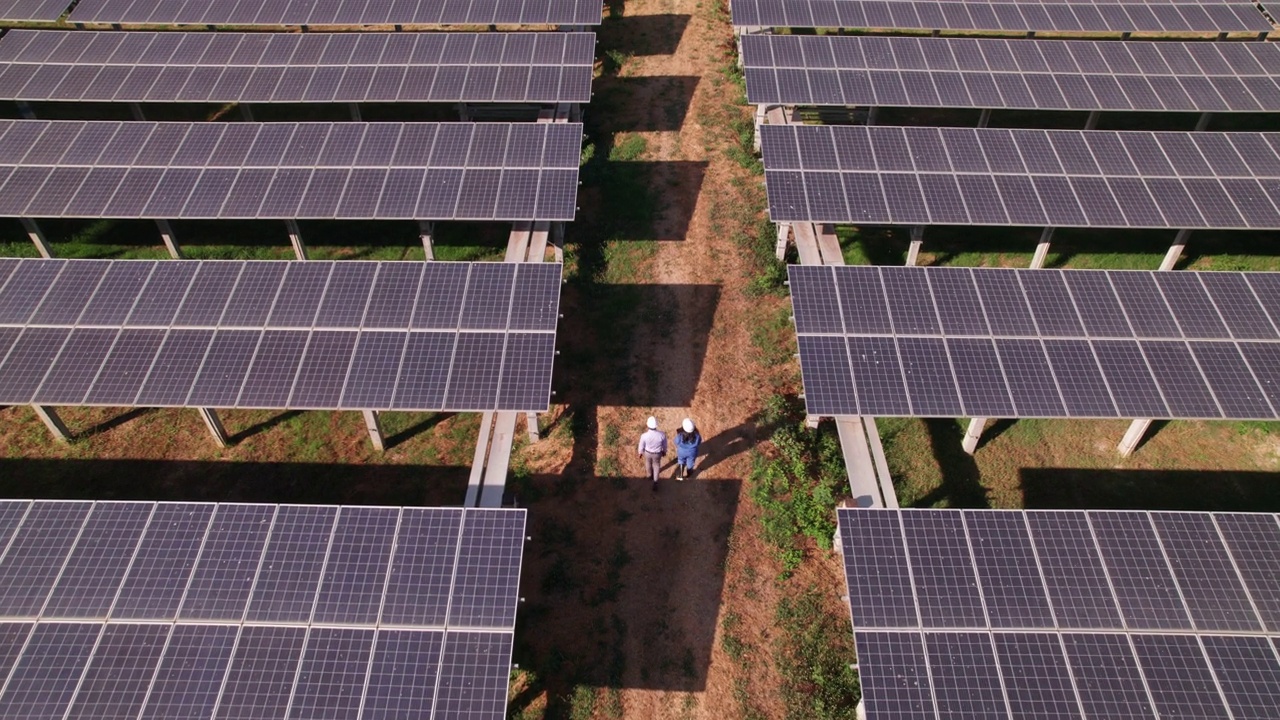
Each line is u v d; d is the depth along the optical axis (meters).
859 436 17.88
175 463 20.17
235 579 14.23
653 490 19.31
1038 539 14.59
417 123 24.61
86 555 14.47
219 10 32.81
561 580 17.61
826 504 18.67
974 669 13.13
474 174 23.27
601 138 30.30
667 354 22.50
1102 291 19.00
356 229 26.72
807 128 23.91
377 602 14.00
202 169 23.55
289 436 20.78
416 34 30.23
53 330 18.77
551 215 22.30
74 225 26.62
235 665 13.24
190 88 28.22
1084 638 13.43
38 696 12.86
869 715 12.74
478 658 13.40
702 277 24.73
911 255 23.61
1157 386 17.44
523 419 21.05
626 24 37.47
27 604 13.84
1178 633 13.45
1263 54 28.81
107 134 24.52
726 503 19.09
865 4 32.50
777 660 16.39
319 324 18.81
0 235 26.16
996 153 23.52
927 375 17.61
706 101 32.34
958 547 14.52
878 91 27.36
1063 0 32.75
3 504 15.11
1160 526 14.71
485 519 15.06
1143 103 27.31
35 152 24.00
